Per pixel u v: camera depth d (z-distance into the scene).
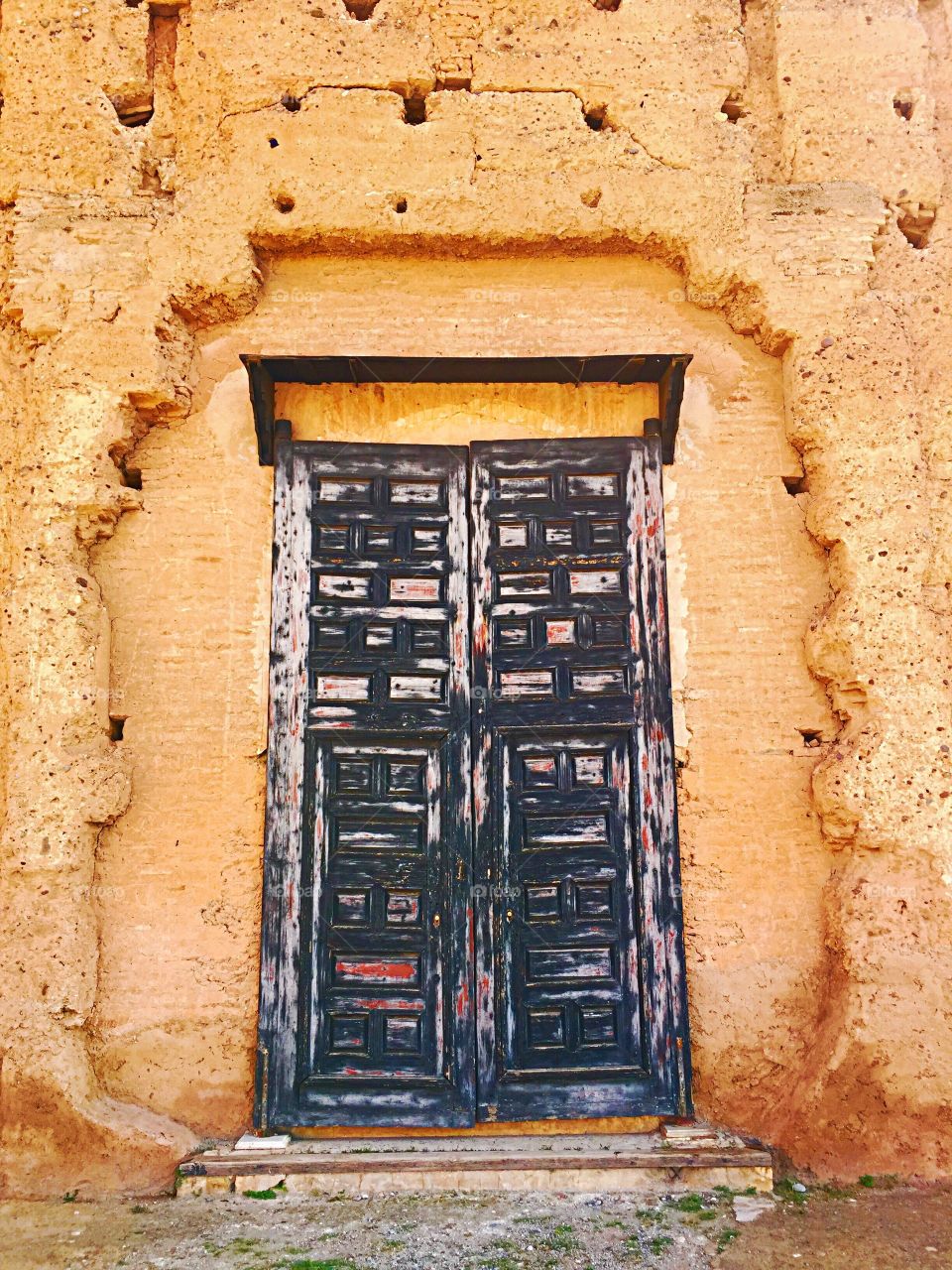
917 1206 4.15
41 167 5.10
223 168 5.07
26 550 4.73
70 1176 4.29
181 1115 4.50
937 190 5.25
